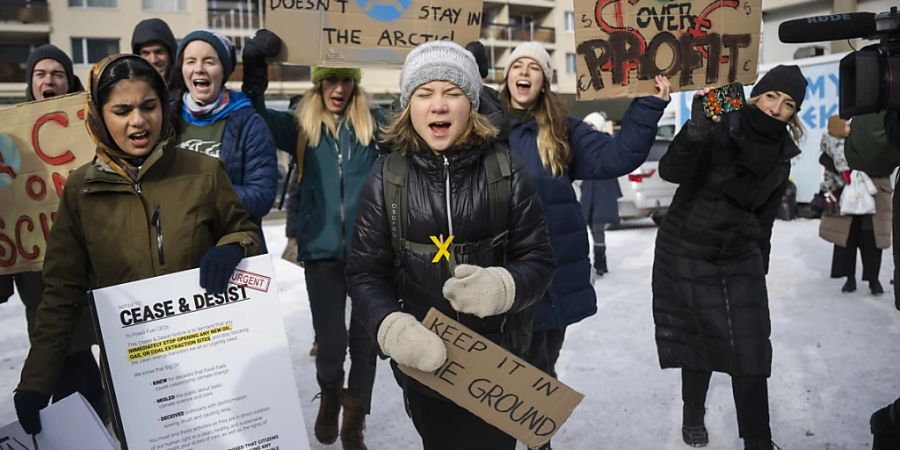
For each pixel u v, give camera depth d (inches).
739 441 129.6
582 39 117.0
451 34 131.8
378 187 79.0
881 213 240.1
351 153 133.6
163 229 75.9
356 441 128.1
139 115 73.0
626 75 117.2
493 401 72.8
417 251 77.1
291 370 74.7
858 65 68.1
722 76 117.0
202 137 116.0
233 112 118.1
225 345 72.8
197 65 114.7
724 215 119.6
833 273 252.4
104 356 69.1
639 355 183.0
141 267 75.8
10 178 106.6
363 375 128.3
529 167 116.2
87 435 72.0
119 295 69.6
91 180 74.4
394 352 69.4
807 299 241.9
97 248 75.7
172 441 71.1
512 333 79.7
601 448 129.0
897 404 85.8
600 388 159.8
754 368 116.2
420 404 80.4
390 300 75.8
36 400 71.4
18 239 107.6
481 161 77.9
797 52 506.6
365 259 78.7
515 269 74.3
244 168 116.5
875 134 86.4
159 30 129.6
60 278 76.4
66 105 106.4
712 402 149.1
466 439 79.4
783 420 137.4
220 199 79.7
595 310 122.1
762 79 119.5
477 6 132.4
